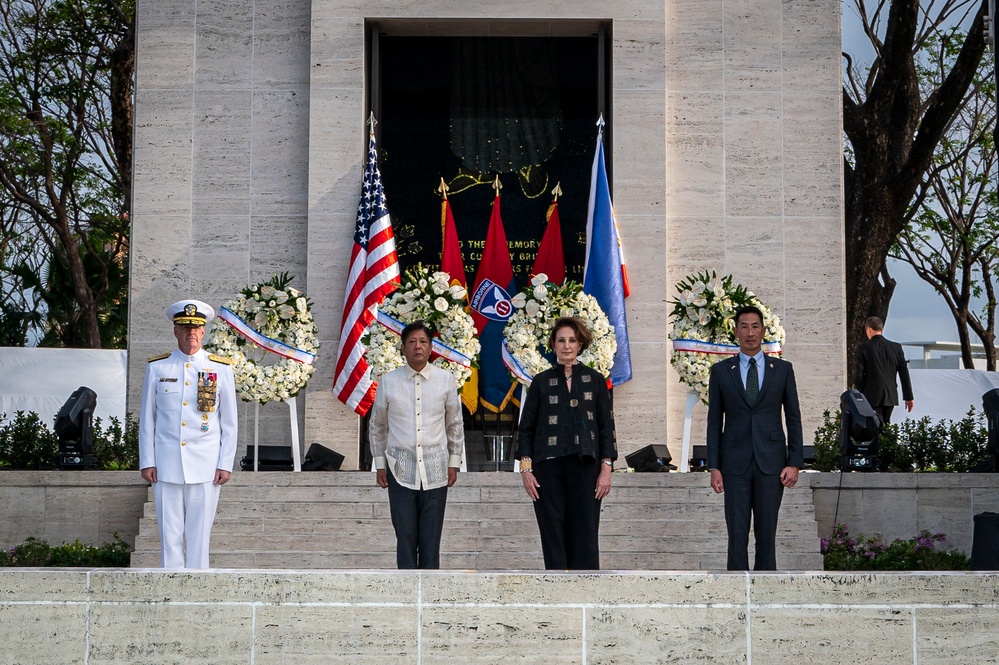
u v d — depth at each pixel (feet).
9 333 113.09
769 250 63.31
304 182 63.98
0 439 54.03
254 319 52.65
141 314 62.85
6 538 49.55
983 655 24.63
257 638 24.61
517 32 65.57
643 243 62.54
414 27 65.00
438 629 24.61
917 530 49.06
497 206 64.08
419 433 34.53
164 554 35.27
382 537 46.83
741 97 64.03
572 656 24.58
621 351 60.44
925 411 68.18
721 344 52.42
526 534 46.47
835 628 24.63
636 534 46.96
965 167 110.01
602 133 63.77
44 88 109.19
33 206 107.86
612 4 63.77
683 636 24.64
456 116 65.77
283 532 46.98
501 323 62.54
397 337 52.39
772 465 34.94
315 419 61.31
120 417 67.05
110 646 24.61
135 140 63.98
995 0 39.09
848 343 81.41
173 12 64.59
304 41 64.80
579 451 33.47
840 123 63.87
